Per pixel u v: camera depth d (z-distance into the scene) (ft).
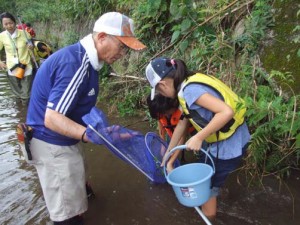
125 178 11.30
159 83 7.97
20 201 10.42
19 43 19.13
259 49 11.75
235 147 8.16
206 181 7.28
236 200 9.69
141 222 9.23
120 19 7.63
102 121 7.94
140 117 15.85
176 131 9.21
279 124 9.27
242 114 8.24
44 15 37.58
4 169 12.37
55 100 7.47
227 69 12.21
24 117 17.57
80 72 7.69
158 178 10.09
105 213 9.71
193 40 14.19
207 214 9.03
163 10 15.57
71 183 8.39
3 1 50.37
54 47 33.91
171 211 9.55
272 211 9.13
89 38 7.88
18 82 19.49
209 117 7.81
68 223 8.77
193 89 7.59
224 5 13.41
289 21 11.21
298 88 10.17
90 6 23.27
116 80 18.56
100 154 12.89
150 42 16.89
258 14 11.75
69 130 7.57
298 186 9.91
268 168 10.41
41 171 8.39
